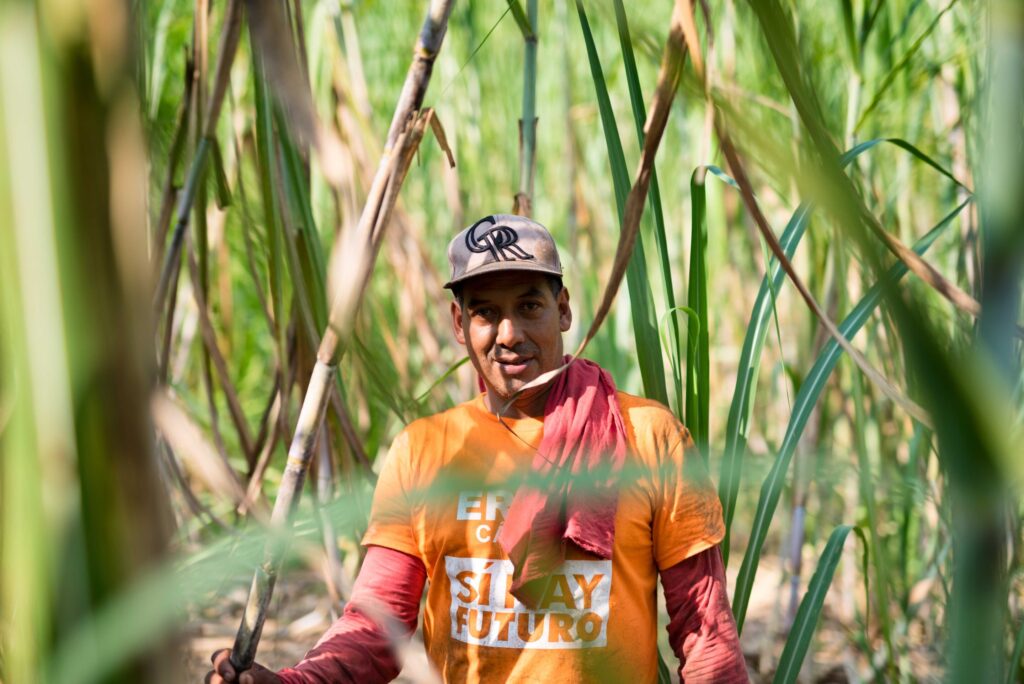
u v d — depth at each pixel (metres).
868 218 0.36
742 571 1.39
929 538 2.37
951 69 2.20
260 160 1.39
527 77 1.62
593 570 1.34
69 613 0.30
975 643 0.38
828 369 1.33
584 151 3.08
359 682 1.42
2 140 0.29
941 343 0.34
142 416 0.30
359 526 0.66
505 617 1.36
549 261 1.40
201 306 1.57
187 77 1.41
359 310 0.92
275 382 1.70
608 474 0.59
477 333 1.40
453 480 0.50
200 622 2.69
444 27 0.94
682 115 2.71
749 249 2.99
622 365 2.53
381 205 0.92
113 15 0.29
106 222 0.29
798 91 0.38
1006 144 0.34
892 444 2.41
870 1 1.96
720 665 1.36
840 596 2.72
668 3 1.88
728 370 3.20
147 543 0.30
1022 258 0.35
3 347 0.30
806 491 2.27
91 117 0.29
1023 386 1.22
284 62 0.42
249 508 0.56
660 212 1.36
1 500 0.32
